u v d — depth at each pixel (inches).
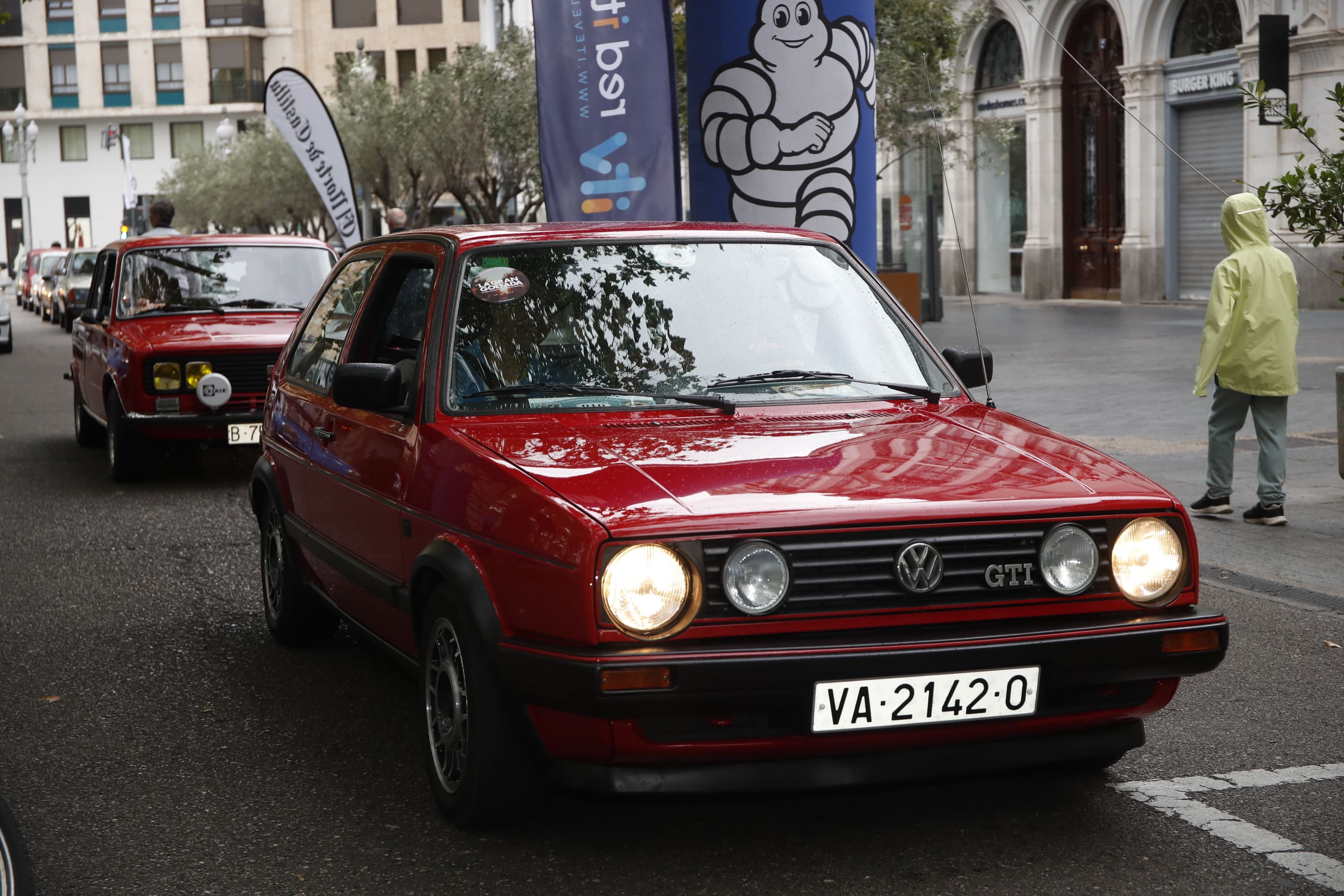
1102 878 155.9
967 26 951.0
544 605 150.3
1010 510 154.9
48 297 1732.3
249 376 446.9
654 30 405.4
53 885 158.9
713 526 147.9
